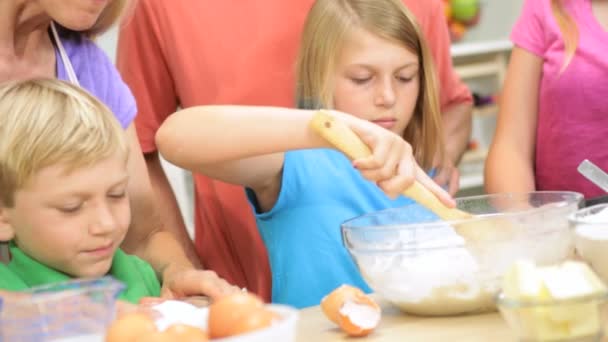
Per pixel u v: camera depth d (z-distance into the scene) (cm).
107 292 94
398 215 138
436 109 189
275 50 205
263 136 140
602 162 179
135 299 138
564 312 92
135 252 163
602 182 132
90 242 126
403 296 119
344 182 174
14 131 124
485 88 378
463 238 117
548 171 187
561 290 95
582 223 114
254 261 204
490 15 379
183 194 306
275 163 165
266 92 206
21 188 125
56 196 124
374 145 126
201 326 105
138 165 162
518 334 96
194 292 138
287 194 169
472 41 379
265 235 175
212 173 154
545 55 185
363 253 123
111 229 126
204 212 210
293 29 205
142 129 209
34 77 136
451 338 106
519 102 190
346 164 177
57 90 129
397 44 176
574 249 130
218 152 143
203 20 204
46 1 127
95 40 157
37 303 91
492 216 117
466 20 356
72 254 127
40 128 123
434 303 117
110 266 142
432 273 115
